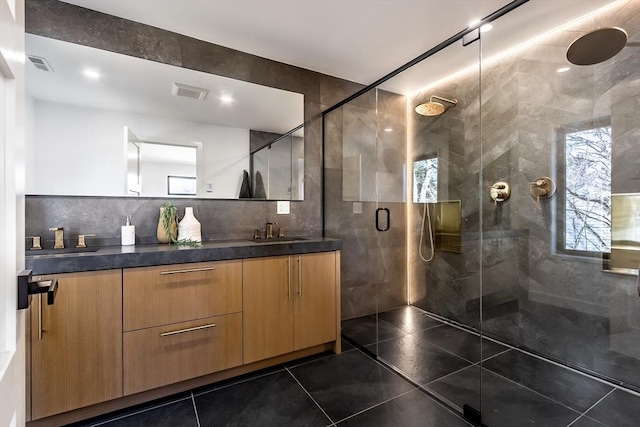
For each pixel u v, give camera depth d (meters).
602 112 1.90
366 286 2.89
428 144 2.94
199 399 1.73
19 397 0.66
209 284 1.79
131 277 1.58
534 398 1.76
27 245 1.73
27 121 1.75
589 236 1.99
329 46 2.32
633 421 1.58
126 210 2.01
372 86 2.59
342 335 2.69
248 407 1.66
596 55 1.91
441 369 2.08
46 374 1.41
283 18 1.96
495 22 1.99
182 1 1.81
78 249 1.78
